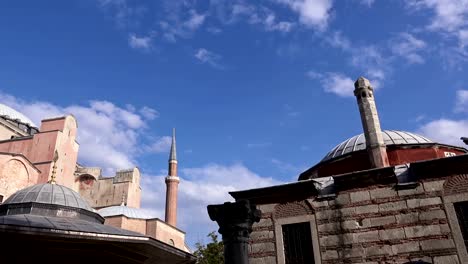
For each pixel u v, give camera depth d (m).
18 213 19.86
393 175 17.22
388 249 16.31
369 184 17.58
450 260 15.27
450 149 22.23
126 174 55.88
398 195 16.92
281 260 17.70
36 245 15.47
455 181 16.23
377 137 19.67
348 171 21.69
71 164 46.72
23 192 21.25
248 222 10.91
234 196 19.41
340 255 16.92
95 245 16.52
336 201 17.83
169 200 56.59
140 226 45.50
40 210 20.11
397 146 21.62
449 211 15.92
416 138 23.22
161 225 47.00
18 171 37.81
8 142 44.31
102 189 54.41
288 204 18.59
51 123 45.94
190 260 20.03
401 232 16.36
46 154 42.81
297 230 18.19
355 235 17.00
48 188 21.75
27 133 52.78
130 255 17.81
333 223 17.55
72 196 22.00
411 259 15.84
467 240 15.31
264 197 19.05
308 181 18.23
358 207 17.39
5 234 14.27
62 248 15.94
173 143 61.81
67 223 16.81
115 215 44.06
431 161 16.56
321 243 17.38
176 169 59.47
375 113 20.44
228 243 10.66
